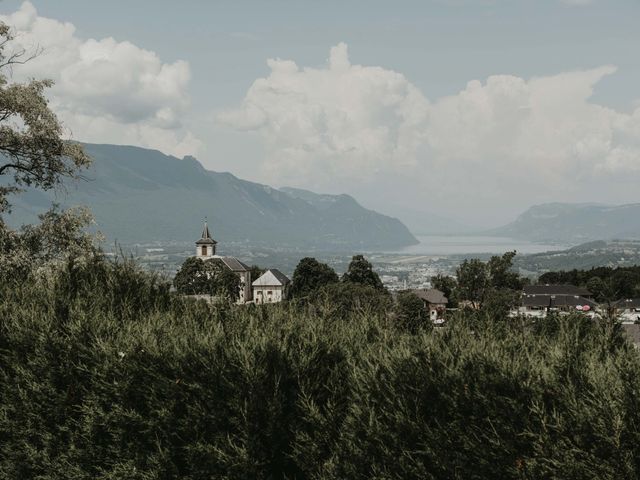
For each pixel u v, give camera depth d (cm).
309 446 746
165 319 1052
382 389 714
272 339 856
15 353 1040
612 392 581
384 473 663
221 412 813
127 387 898
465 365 689
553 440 586
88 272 1340
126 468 870
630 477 532
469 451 631
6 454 1042
